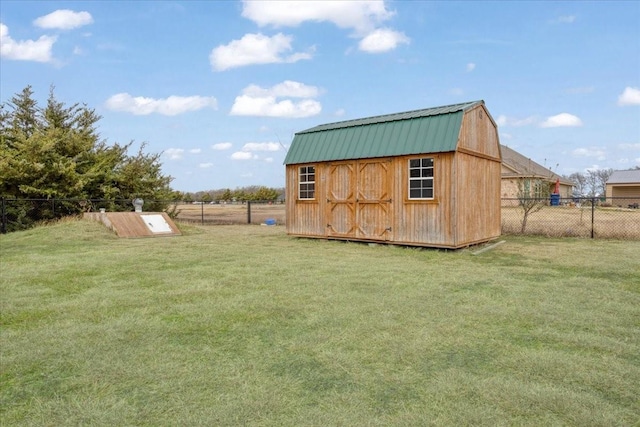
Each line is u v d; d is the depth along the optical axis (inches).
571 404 106.9
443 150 406.3
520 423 98.3
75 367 132.6
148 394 114.2
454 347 148.8
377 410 104.7
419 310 194.5
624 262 328.2
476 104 449.4
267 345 151.5
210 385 119.3
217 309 197.5
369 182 467.2
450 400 109.8
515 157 1480.1
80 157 708.7
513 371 128.0
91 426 98.3
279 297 219.6
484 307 199.5
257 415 102.3
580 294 225.6
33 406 108.0
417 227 429.4
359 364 134.0
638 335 161.2
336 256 375.2
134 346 150.7
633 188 1507.1
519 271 295.3
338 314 188.4
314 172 520.1
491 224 499.2
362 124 487.2
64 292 235.1
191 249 423.8
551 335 161.0
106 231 550.6
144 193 792.3
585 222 701.3
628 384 118.7
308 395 113.0
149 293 230.7
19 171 621.6
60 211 675.4
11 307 202.5
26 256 374.0
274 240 518.0
